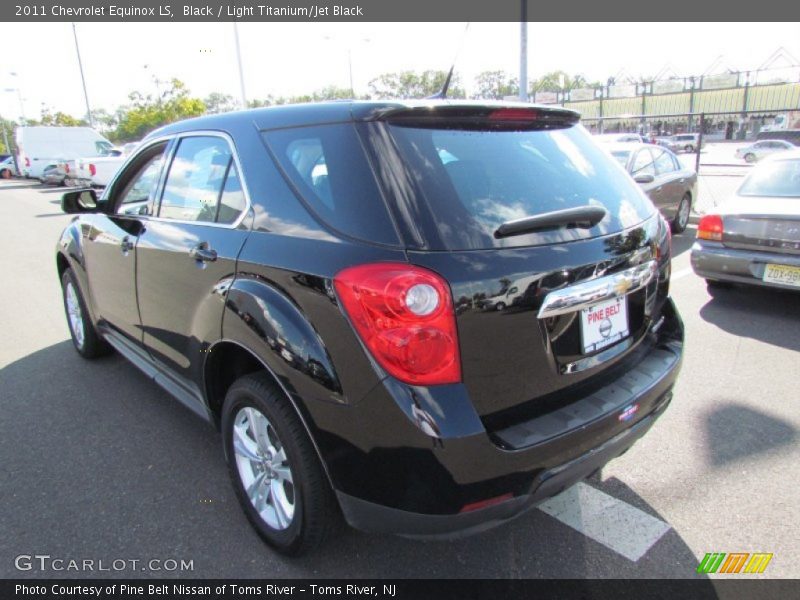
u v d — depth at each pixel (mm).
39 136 27266
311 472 2152
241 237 2385
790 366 4156
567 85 53688
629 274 2334
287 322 2064
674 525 2574
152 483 2959
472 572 2344
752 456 3064
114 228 3498
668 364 2518
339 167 2072
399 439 1834
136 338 3463
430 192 1934
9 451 3281
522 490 1935
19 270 8188
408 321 1788
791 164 5484
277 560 2430
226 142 2631
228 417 2541
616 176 2646
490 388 1931
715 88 40781
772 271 5059
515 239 1984
